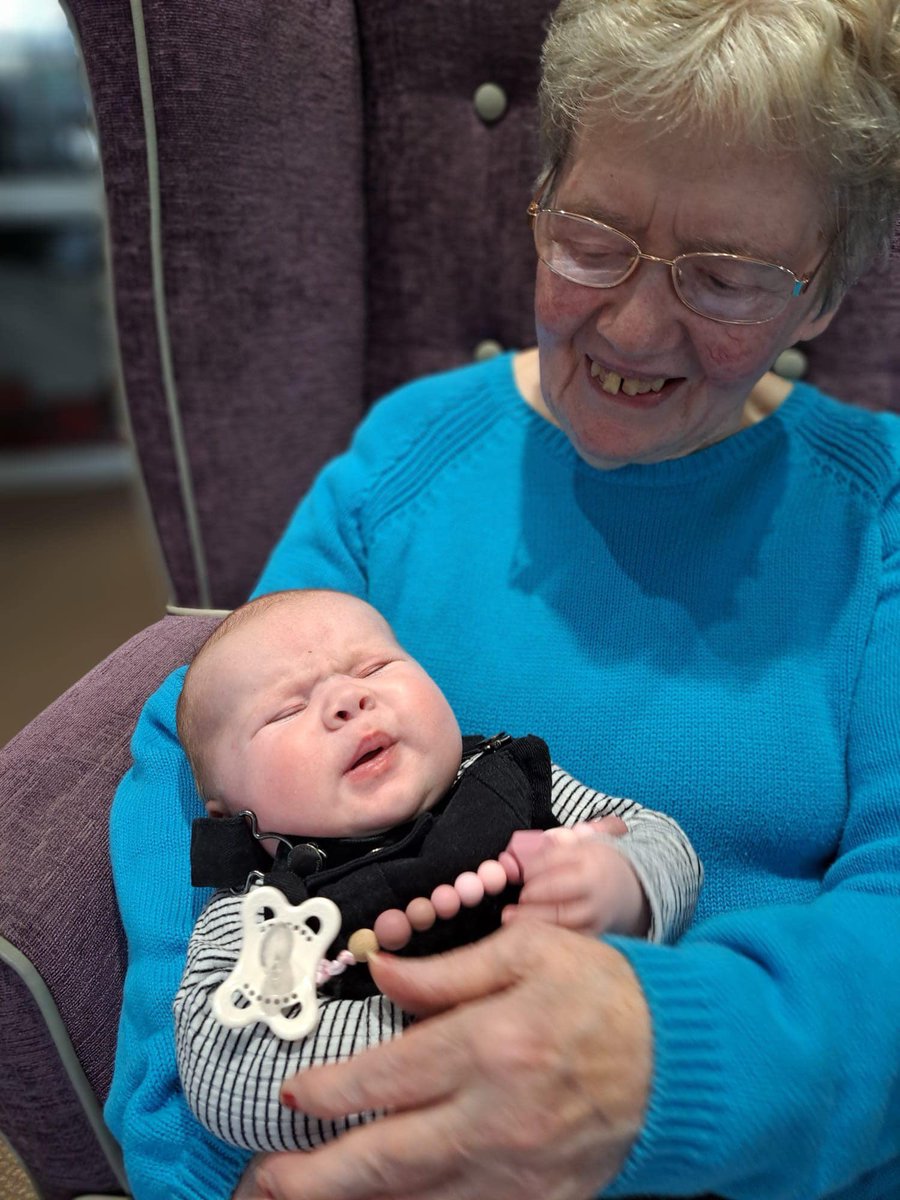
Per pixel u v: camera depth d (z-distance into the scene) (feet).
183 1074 2.34
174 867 2.80
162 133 3.55
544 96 2.63
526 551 3.19
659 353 2.60
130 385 4.01
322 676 2.73
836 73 2.27
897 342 3.78
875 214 2.56
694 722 2.89
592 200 2.50
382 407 3.65
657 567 3.05
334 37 3.81
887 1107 2.23
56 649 7.89
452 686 3.11
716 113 2.27
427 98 3.96
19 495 10.48
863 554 2.96
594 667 3.01
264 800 2.62
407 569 3.32
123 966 2.86
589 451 2.90
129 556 9.34
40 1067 2.75
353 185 4.09
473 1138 2.02
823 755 2.83
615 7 2.38
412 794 2.60
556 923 2.29
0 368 10.38
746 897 2.84
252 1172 2.39
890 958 2.31
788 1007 2.20
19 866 2.78
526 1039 2.02
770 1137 2.07
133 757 3.05
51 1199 3.08
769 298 2.52
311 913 2.37
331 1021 2.31
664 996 2.11
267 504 4.26
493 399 3.44
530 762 2.68
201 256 3.77
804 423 3.14
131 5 3.39
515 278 4.12
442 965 2.18
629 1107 2.04
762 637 2.94
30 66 9.41
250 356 4.00
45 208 9.78
